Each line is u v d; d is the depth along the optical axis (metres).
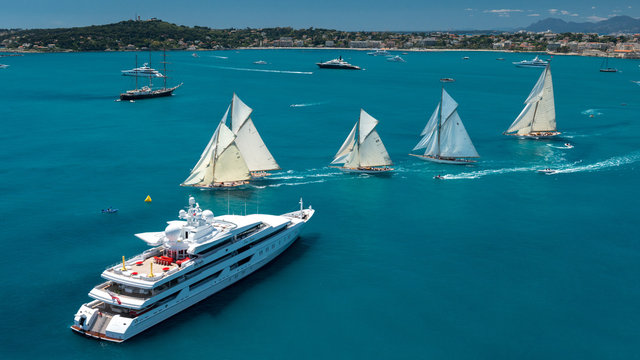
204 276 68.38
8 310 65.00
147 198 108.81
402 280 75.38
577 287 73.88
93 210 101.75
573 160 146.00
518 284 74.56
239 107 120.81
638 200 112.25
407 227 96.06
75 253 81.69
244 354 58.50
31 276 73.75
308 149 157.00
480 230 94.88
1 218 96.12
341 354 58.69
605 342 61.41
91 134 173.88
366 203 109.31
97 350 58.19
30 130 178.88
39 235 88.56
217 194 113.62
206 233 70.38
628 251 86.06
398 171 134.25
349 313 66.75
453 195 115.12
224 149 115.56
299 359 57.81
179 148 155.38
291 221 87.25
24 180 120.56
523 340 61.53
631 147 161.50
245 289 72.62
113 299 61.28
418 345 60.34
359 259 82.31
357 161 131.38
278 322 64.62
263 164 127.12
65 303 66.94
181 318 65.19
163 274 63.62
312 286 73.44
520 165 140.62
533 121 175.38
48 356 56.88
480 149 159.00
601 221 99.69
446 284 74.38
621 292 72.62
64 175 125.25
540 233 93.56
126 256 80.75
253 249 76.06
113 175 126.19
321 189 118.56
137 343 59.75
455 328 63.72
